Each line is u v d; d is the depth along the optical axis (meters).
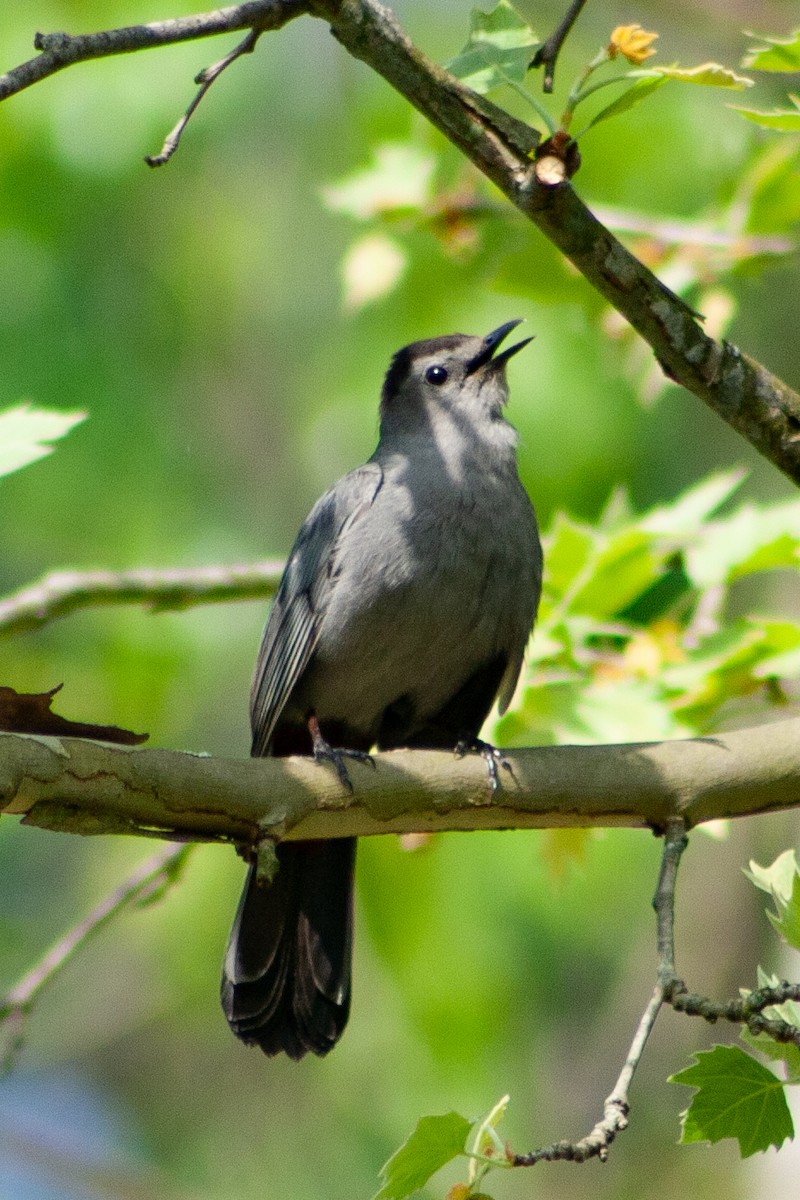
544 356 13.17
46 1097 15.09
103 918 8.36
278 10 5.54
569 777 6.36
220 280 14.62
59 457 13.96
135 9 13.73
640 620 10.22
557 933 13.15
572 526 8.40
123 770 5.71
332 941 7.55
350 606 7.72
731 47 12.41
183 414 14.54
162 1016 14.81
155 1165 14.38
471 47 5.77
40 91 13.64
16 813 5.66
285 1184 13.89
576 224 5.79
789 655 7.85
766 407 6.12
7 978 14.96
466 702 8.17
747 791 6.38
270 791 6.05
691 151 12.41
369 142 12.20
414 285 13.18
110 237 14.30
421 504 7.79
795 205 8.99
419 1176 4.87
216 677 13.89
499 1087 13.37
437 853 12.62
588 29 13.30
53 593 9.34
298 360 14.70
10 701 5.61
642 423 13.41
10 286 14.04
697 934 14.34
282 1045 7.37
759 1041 5.16
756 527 8.48
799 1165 11.54
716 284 9.30
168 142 5.54
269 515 14.55
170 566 14.01
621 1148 14.28
